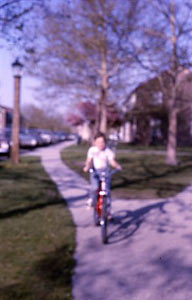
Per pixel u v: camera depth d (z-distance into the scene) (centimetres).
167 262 555
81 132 5853
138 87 2031
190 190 1204
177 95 2042
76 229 720
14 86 1803
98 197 723
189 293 455
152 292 456
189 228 743
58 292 445
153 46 1681
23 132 3356
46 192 1095
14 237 650
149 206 946
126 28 1600
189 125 3950
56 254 573
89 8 1523
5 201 948
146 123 4219
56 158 2292
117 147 3703
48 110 2089
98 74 1828
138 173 1641
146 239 668
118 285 473
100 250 605
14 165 1828
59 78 1795
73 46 1656
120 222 785
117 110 2200
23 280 477
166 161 2066
